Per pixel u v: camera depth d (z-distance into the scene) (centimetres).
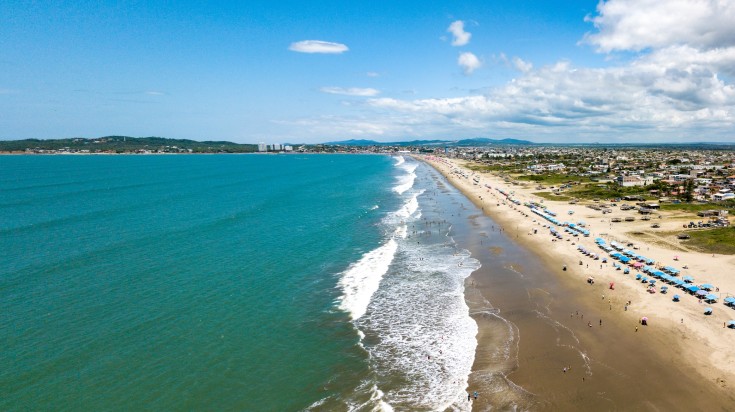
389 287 4944
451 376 3203
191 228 7431
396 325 4000
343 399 2923
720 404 2811
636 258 5784
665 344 3569
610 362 3350
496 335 3822
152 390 2931
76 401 2784
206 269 5312
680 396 2908
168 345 3503
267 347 3550
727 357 3319
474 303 4528
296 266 5569
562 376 3181
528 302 4544
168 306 4209
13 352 3278
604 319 4091
